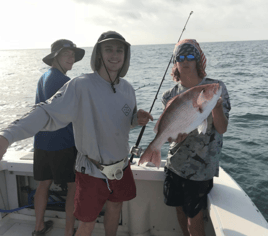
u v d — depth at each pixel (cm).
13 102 1305
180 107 147
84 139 156
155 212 222
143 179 214
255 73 2319
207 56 5034
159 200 220
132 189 183
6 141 111
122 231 230
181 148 173
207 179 170
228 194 178
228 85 1661
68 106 143
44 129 139
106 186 164
